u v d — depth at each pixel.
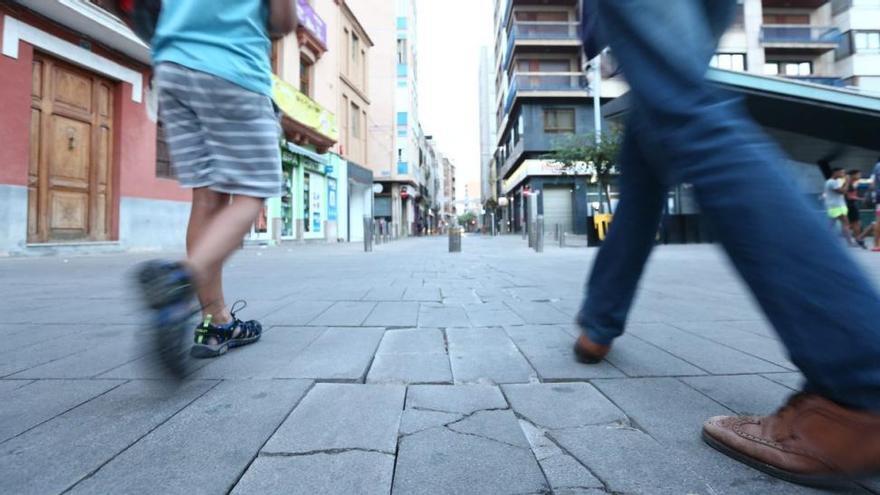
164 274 1.40
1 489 1.07
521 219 33.34
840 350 0.95
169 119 1.92
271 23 2.06
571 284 5.01
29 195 8.40
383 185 35.81
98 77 9.77
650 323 2.95
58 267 6.66
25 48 8.16
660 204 1.79
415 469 1.17
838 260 0.96
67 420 1.46
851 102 6.34
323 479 1.12
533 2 30.12
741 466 1.18
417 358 2.17
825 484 1.07
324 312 3.34
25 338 2.53
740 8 1.44
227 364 2.06
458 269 6.79
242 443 1.31
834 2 28.94
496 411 1.55
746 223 1.02
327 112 18.38
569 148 18.39
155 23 1.97
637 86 1.19
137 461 1.20
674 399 1.64
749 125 1.10
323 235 19.75
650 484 1.10
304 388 1.76
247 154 1.88
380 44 34.91
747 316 3.18
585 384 1.81
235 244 1.76
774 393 1.69
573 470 1.16
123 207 10.22
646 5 1.16
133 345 2.38
